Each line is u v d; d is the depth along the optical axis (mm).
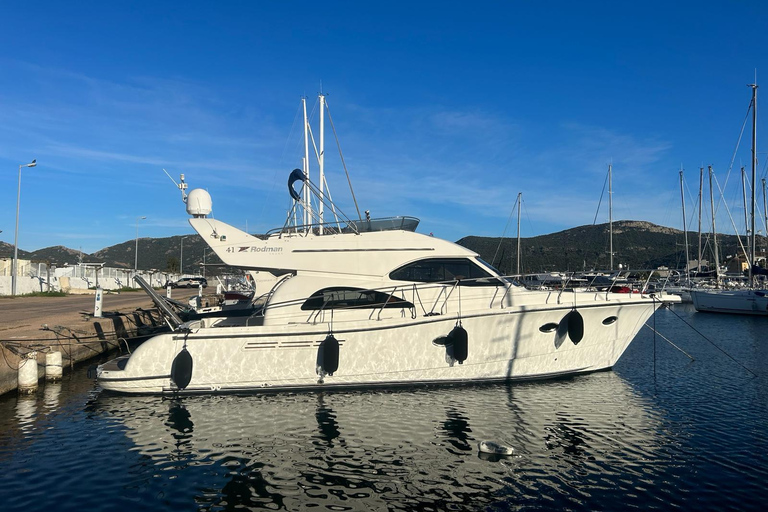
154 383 10055
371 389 10375
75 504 5844
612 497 6023
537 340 10859
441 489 6219
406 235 10938
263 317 11180
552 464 6969
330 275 10797
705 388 11164
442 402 9688
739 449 7520
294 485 6340
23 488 6246
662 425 8602
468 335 10477
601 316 11156
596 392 10406
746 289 36938
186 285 49062
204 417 8891
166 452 7410
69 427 8477
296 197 11977
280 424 8539
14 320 15984
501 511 5699
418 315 10625
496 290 10938
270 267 10969
